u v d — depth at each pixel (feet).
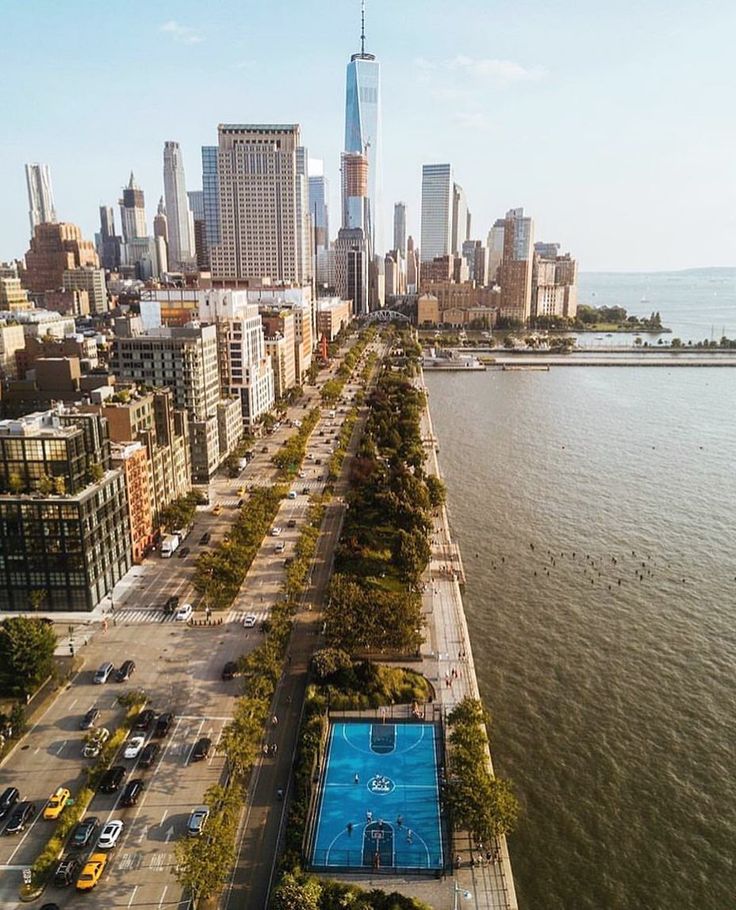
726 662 543.80
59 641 531.50
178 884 327.06
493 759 439.63
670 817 401.29
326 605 586.04
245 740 393.29
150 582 628.28
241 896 323.16
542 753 446.60
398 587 609.83
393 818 370.73
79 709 455.63
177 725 439.22
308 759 395.55
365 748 422.00
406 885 333.83
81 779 395.14
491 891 333.01
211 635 541.34
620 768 435.53
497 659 542.98
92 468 588.09
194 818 361.10
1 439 556.51
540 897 351.87
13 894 323.78
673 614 611.88
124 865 338.95
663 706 492.95
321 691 460.55
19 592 573.74
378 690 465.47
